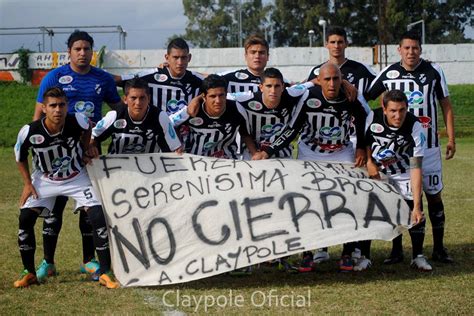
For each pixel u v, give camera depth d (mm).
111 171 6117
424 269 6320
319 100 6285
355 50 36469
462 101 33875
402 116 6164
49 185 5984
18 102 32781
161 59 36156
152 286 5812
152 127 6113
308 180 6215
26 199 5934
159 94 6945
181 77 6949
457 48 38125
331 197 6109
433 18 54500
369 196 6199
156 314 4973
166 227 5934
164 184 6098
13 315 4988
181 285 5875
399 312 4949
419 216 6133
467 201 10711
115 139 6164
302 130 6574
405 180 6480
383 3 35500
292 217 5973
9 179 14664
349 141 6730
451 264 6652
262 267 6621
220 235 5883
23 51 35531
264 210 5988
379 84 6926
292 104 6387
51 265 6328
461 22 56312
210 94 6059
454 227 8594
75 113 5938
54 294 5590
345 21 51938
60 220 6355
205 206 5988
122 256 5895
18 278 6176
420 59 6855
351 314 4910
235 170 6234
